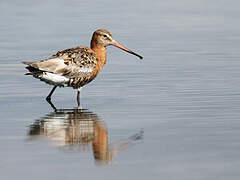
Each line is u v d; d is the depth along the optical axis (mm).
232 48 23969
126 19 30344
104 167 11297
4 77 20156
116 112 15602
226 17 31016
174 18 30828
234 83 18453
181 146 12453
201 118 14664
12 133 13734
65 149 12492
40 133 13727
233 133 13289
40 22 29719
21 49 24094
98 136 13398
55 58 16938
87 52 17609
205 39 25891
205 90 17688
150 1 36312
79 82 17344
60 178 10734
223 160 11516
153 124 14250
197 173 10852
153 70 20672
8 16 31531
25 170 11164
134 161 11602
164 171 11000
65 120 14914
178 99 16734
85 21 29672
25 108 16312
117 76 20016
